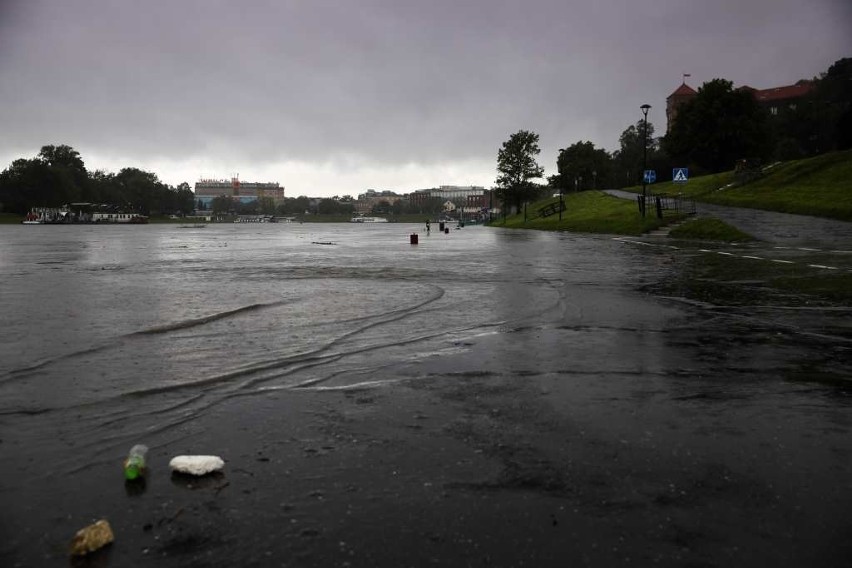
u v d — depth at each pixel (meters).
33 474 4.07
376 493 3.75
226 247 40.03
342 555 3.08
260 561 3.03
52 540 3.24
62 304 12.38
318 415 5.25
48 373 6.71
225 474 4.04
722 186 58.38
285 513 3.51
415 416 5.21
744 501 3.64
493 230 76.38
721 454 4.36
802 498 3.68
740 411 5.33
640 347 8.05
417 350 7.92
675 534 3.28
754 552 3.11
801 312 10.91
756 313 10.84
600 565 3.00
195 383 6.30
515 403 5.58
